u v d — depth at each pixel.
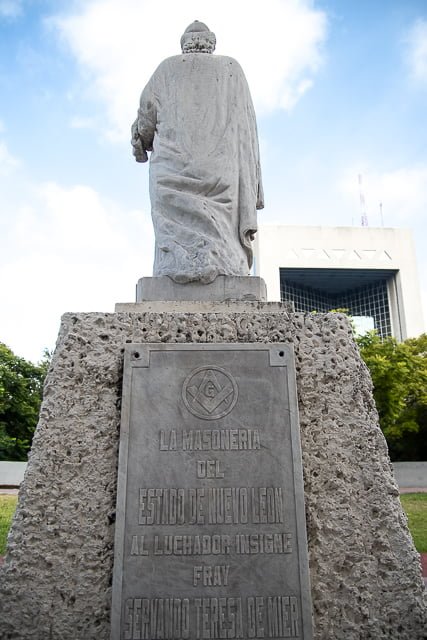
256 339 3.22
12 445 22.11
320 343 3.25
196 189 3.87
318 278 44.78
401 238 44.28
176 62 4.26
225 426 2.98
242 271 3.83
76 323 3.23
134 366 3.07
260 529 2.80
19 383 23.52
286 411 3.02
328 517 2.92
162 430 2.96
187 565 2.73
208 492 2.86
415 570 2.88
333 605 2.77
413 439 24.17
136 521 2.79
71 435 3.02
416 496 14.69
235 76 4.25
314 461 3.01
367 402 3.20
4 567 2.80
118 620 2.64
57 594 2.76
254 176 4.21
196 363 3.09
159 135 4.12
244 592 2.71
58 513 2.88
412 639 2.75
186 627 2.65
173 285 3.54
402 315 43.22
